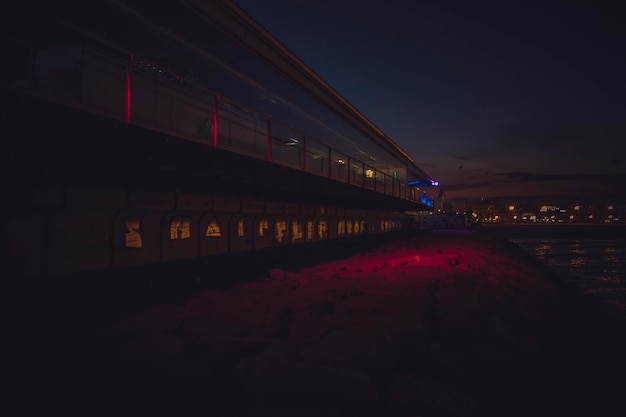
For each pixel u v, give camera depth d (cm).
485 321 628
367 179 2441
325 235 1947
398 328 541
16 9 714
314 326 525
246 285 848
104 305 632
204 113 1123
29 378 361
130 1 859
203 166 830
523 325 762
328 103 1728
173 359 409
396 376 375
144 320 546
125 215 812
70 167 675
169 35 965
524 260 3144
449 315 650
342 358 416
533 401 408
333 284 885
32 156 596
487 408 358
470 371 458
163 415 307
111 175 758
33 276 638
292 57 1346
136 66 892
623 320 1349
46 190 651
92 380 360
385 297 714
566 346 651
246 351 439
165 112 962
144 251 859
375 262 1346
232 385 363
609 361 589
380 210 3034
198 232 1034
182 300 700
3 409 304
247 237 1255
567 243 8731
